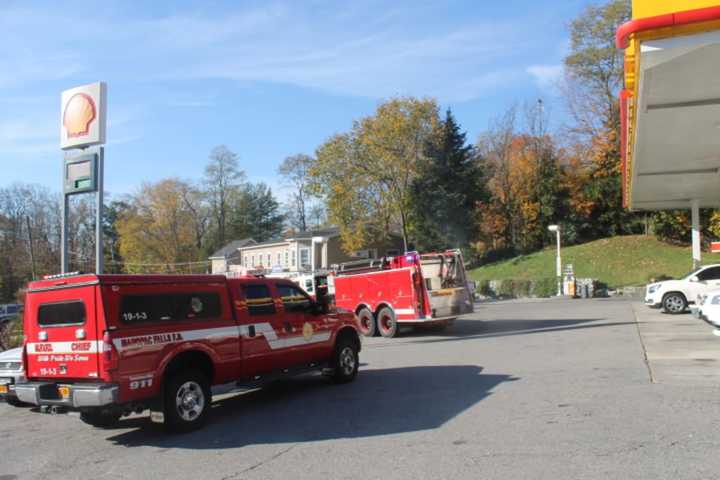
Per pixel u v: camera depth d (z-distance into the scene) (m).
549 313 24.14
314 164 51.16
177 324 7.88
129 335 7.24
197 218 84.06
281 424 7.93
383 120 46.97
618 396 8.10
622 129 16.86
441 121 48.59
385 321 19.38
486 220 51.94
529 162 50.88
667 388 8.45
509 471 5.38
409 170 48.97
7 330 18.69
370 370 12.20
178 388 7.71
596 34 49.16
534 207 49.59
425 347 15.77
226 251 74.12
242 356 8.76
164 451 6.96
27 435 8.37
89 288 7.20
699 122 13.80
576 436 6.34
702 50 9.34
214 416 8.74
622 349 12.60
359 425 7.56
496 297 40.03
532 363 11.52
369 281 19.91
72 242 65.94
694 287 19.91
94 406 6.90
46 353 7.66
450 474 5.41
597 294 36.44
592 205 47.97
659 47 9.34
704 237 41.44
